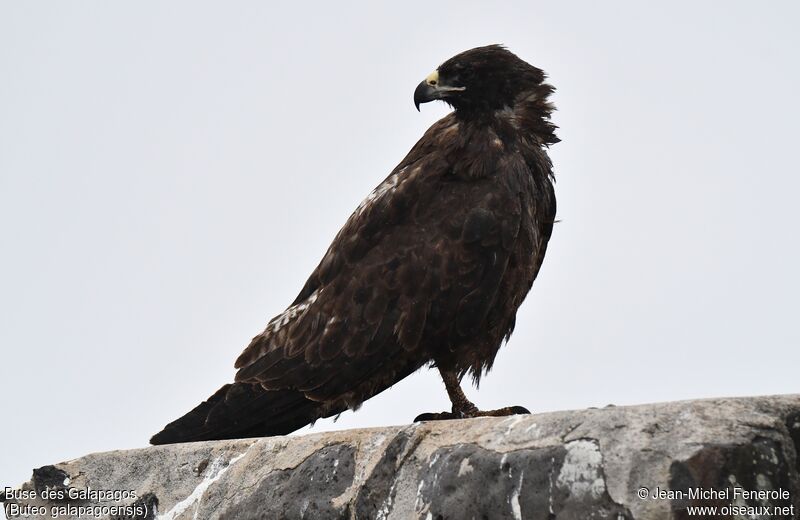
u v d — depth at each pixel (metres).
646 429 6.68
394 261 11.58
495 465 7.38
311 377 11.50
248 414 11.52
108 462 10.64
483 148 11.82
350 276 11.70
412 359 11.66
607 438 6.79
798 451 6.57
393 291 11.48
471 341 11.69
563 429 7.11
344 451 8.80
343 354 11.45
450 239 11.52
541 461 7.08
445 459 7.84
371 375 11.60
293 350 11.62
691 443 6.46
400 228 11.78
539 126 12.23
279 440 9.50
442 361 11.73
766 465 6.45
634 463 6.60
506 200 11.56
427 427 8.27
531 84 12.33
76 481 10.71
